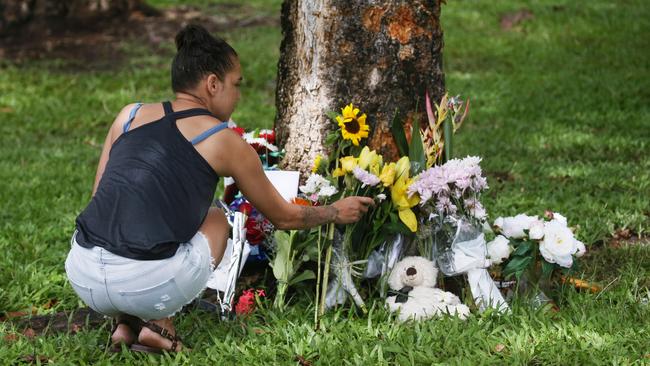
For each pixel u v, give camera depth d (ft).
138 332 15.62
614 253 21.16
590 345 15.48
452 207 16.56
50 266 21.77
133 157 14.49
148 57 52.75
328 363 14.98
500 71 47.42
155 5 65.92
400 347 15.38
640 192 26.68
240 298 17.34
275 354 15.46
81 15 58.80
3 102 42.75
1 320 18.56
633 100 39.58
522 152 32.53
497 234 18.24
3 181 29.99
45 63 51.67
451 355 15.21
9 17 57.00
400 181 16.80
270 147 19.06
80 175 30.78
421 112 18.78
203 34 15.15
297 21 18.94
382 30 18.43
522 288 17.83
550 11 59.67
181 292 14.53
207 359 15.24
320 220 15.84
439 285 17.60
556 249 16.83
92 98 43.60
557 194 26.71
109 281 14.21
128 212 14.21
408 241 17.69
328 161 17.51
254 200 15.23
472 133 35.53
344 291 17.35
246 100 42.63
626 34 53.83
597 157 31.58
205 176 14.61
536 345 15.43
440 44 18.93
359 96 18.57
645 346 15.33
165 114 14.87
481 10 61.41
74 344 16.10
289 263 17.25
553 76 45.39
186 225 14.42
